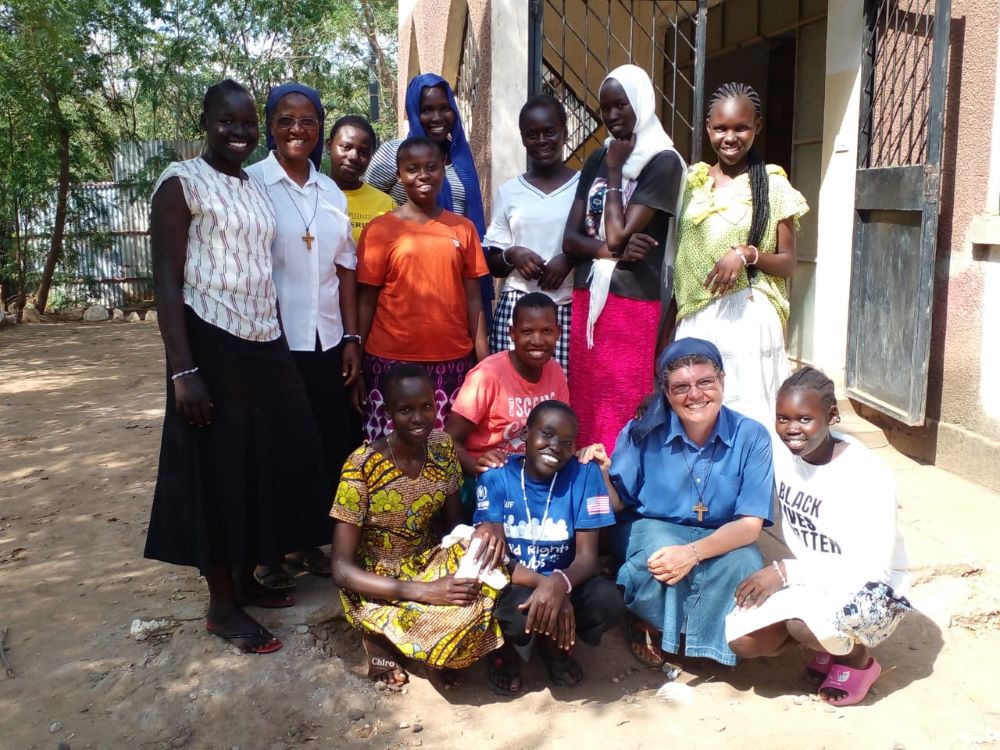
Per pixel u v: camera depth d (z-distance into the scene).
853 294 5.54
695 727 2.93
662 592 3.13
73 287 14.09
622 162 3.57
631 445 3.23
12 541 4.27
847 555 2.97
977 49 4.69
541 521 3.12
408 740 2.87
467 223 3.71
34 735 2.82
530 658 3.35
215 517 3.11
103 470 5.33
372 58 18.28
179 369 2.97
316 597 3.54
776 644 3.04
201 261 3.01
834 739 2.86
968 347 4.80
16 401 7.41
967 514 4.31
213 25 14.11
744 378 3.56
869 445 5.40
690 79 8.62
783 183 3.53
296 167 3.53
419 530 3.20
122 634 3.35
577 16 7.57
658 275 3.63
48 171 13.16
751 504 3.10
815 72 6.74
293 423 3.24
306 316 3.49
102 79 13.10
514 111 5.67
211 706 2.96
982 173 4.69
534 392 3.42
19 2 9.72
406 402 2.96
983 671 3.27
